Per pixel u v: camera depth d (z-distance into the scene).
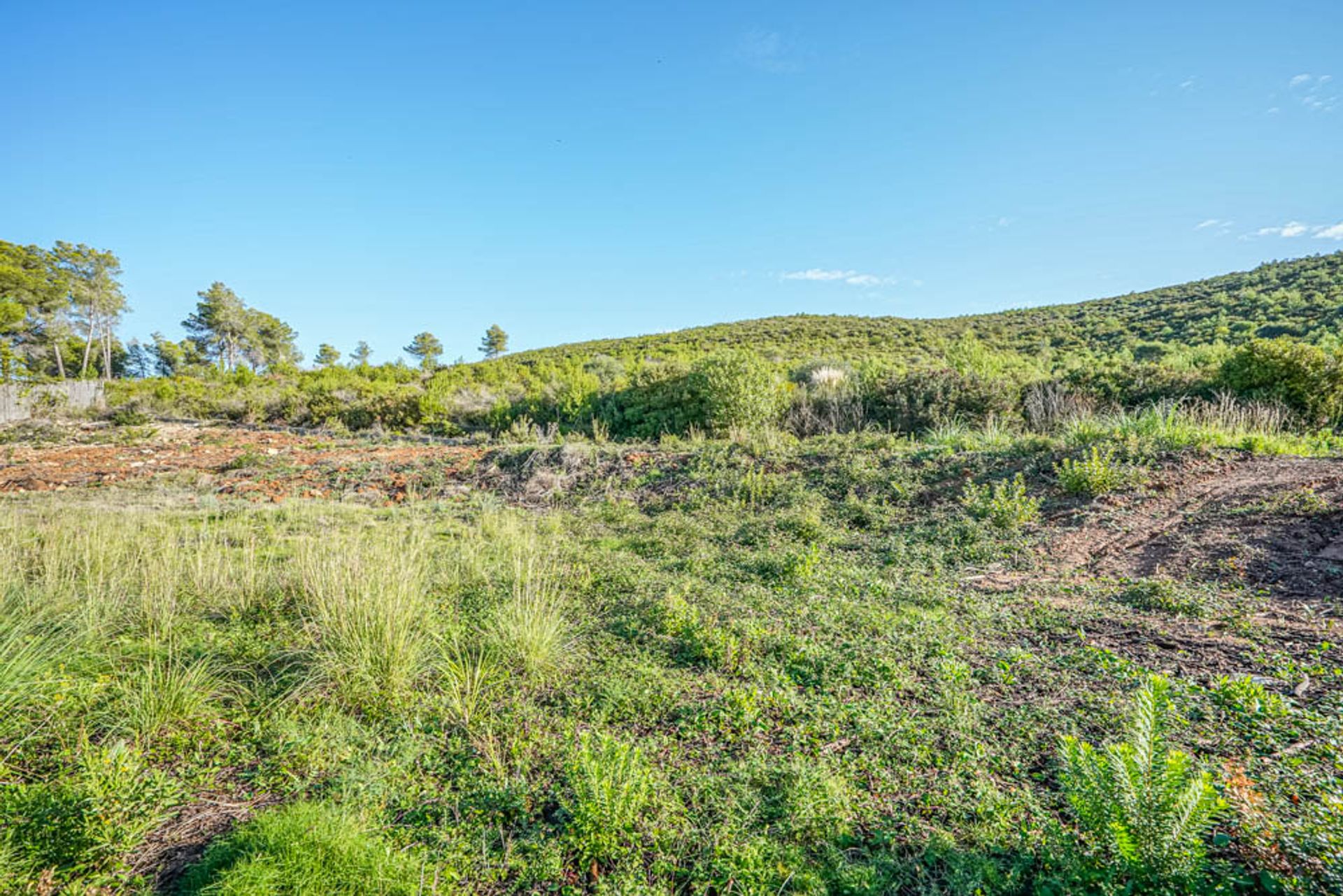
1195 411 9.98
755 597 5.09
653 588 5.50
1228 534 5.38
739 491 8.95
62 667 3.85
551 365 30.61
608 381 22.20
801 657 3.95
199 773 3.00
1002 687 3.42
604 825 2.41
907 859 2.26
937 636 4.11
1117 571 5.22
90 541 6.16
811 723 3.21
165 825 2.64
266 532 7.93
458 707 3.45
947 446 9.30
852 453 9.77
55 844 2.37
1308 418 10.05
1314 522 5.24
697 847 2.40
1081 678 3.43
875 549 6.39
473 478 11.71
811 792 2.57
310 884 2.15
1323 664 3.33
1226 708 2.94
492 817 2.63
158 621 4.77
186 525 7.84
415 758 3.08
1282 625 3.87
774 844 2.36
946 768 2.75
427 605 4.95
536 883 2.30
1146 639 3.87
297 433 19.73
